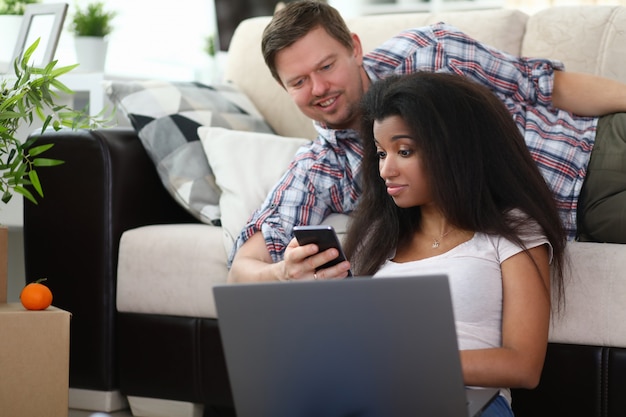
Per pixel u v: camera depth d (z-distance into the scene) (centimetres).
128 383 242
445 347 117
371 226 180
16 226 302
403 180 167
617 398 183
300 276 163
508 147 169
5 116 216
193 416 237
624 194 203
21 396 195
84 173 245
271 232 214
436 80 167
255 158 246
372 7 511
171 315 236
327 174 221
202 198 247
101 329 243
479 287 161
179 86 270
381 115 166
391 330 118
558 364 189
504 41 256
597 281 184
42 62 306
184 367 233
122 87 263
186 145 254
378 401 121
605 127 217
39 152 227
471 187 165
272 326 123
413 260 172
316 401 124
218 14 410
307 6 217
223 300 125
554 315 188
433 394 119
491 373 150
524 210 167
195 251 231
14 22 326
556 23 251
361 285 118
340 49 217
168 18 478
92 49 345
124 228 246
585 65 244
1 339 194
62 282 247
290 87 221
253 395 127
